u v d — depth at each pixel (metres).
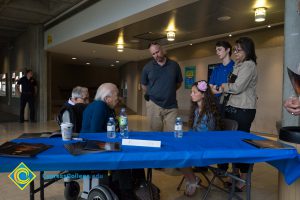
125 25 6.01
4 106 13.43
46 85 9.99
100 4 6.16
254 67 2.86
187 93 9.52
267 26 6.62
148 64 3.71
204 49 8.68
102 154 1.66
